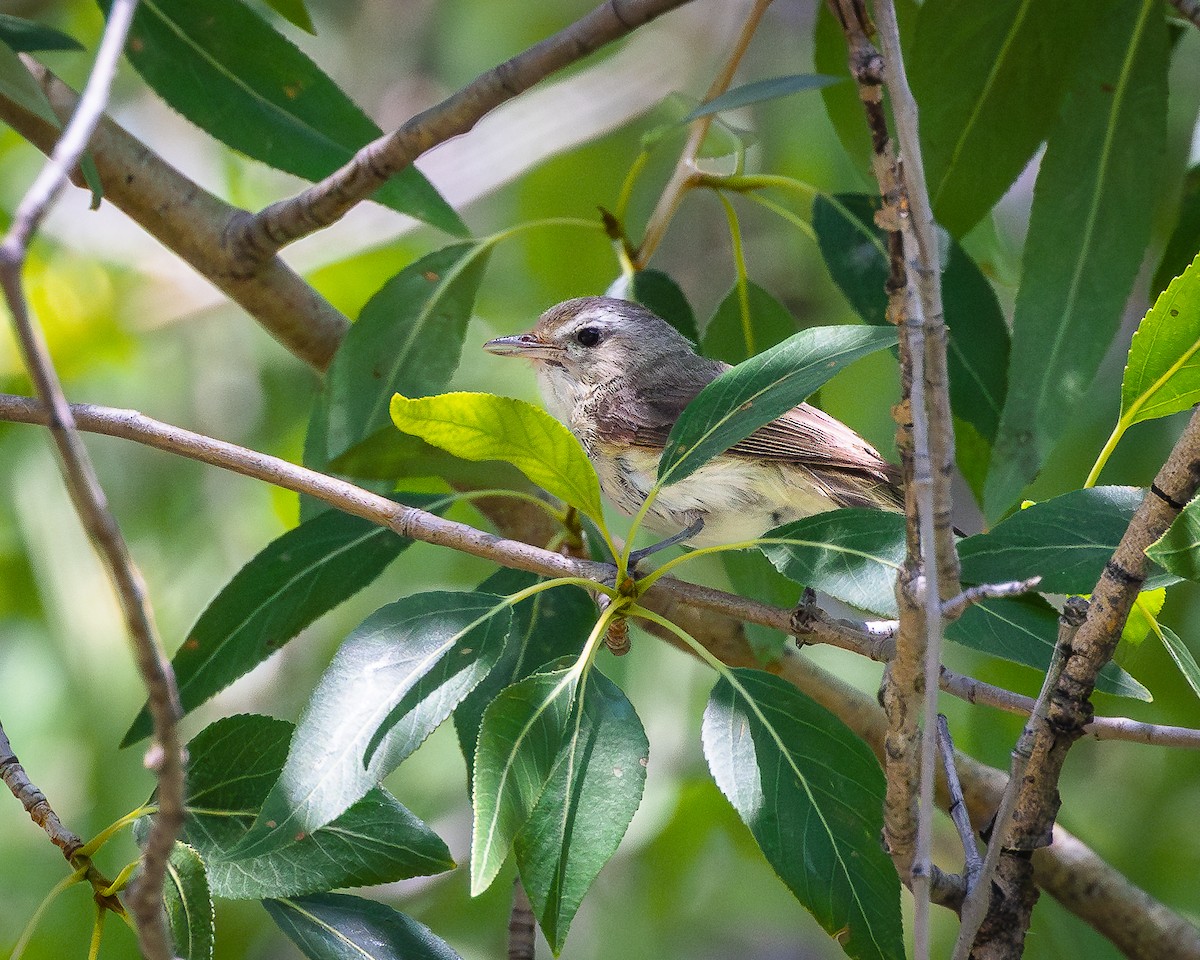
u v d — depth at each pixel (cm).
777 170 1683
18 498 1377
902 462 575
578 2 1761
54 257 1488
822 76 936
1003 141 1032
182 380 1546
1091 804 1352
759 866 1484
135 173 1005
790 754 706
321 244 1497
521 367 1552
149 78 983
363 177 949
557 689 675
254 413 1557
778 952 1605
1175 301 722
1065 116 960
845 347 729
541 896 643
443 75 1797
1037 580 562
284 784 663
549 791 661
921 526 571
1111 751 1366
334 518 889
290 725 748
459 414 695
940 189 1046
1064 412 924
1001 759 1195
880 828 690
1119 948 1014
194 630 851
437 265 1013
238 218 1015
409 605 717
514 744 650
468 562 1465
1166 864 1327
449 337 1005
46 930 1268
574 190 1614
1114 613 644
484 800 630
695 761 1393
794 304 1723
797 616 761
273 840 651
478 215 1664
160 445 796
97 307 1460
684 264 1755
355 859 718
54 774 1433
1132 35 955
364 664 696
